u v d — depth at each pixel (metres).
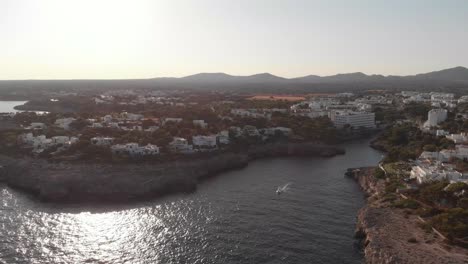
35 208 164.00
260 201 171.12
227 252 122.88
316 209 159.88
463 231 116.25
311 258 119.00
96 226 145.00
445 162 193.38
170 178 191.12
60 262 117.19
